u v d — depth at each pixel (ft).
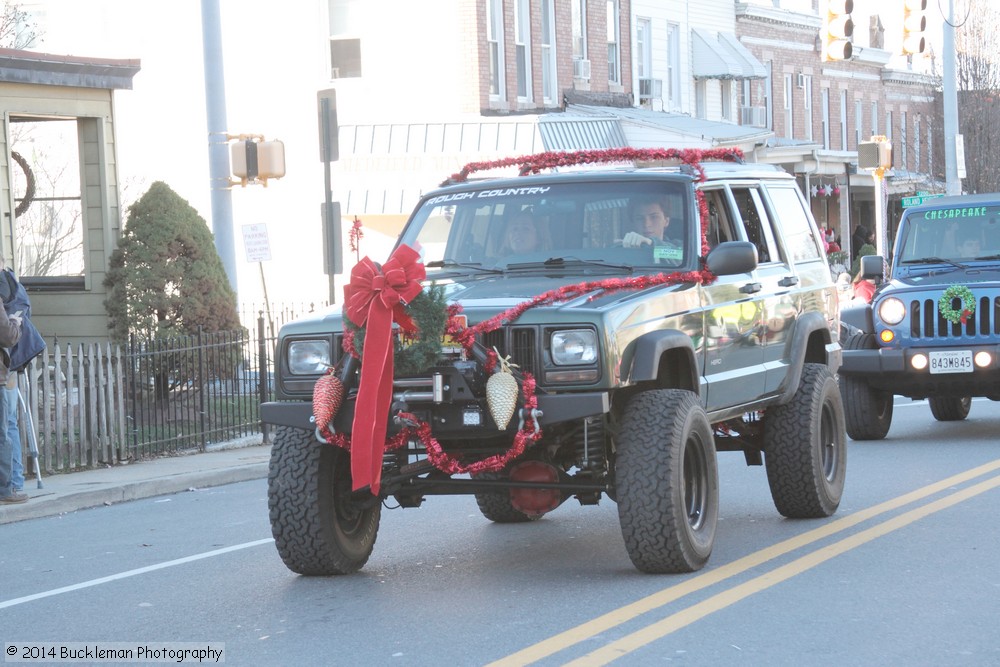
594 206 32.58
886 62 206.49
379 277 27.17
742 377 33.12
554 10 127.24
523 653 23.82
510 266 31.96
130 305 63.67
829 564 30.73
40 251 85.46
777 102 174.81
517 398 27.20
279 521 30.19
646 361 28.32
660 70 146.82
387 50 116.16
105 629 27.32
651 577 29.68
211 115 70.59
